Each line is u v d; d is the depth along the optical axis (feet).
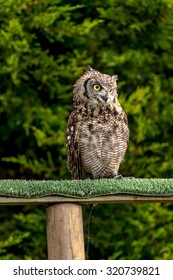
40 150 45.09
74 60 43.34
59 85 43.57
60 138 42.47
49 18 42.75
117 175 34.76
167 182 29.12
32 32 44.57
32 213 43.32
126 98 44.91
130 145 43.14
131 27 43.34
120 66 44.57
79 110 34.86
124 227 43.52
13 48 42.65
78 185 28.30
